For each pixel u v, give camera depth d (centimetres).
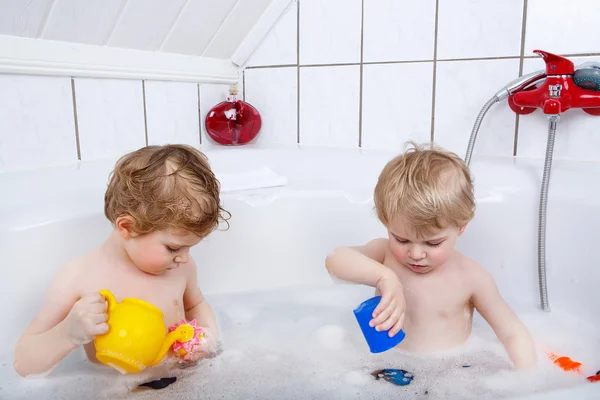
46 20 107
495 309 90
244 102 160
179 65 145
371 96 150
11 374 78
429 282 90
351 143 155
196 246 107
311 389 76
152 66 136
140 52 133
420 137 145
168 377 78
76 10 110
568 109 119
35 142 112
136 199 76
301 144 162
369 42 147
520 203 107
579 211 100
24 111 109
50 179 102
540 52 112
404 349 88
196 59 152
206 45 152
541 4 126
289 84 161
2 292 83
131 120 135
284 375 80
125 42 128
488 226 108
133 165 80
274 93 164
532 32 128
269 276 113
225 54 162
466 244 109
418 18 140
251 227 111
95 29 118
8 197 91
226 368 82
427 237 81
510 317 90
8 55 103
